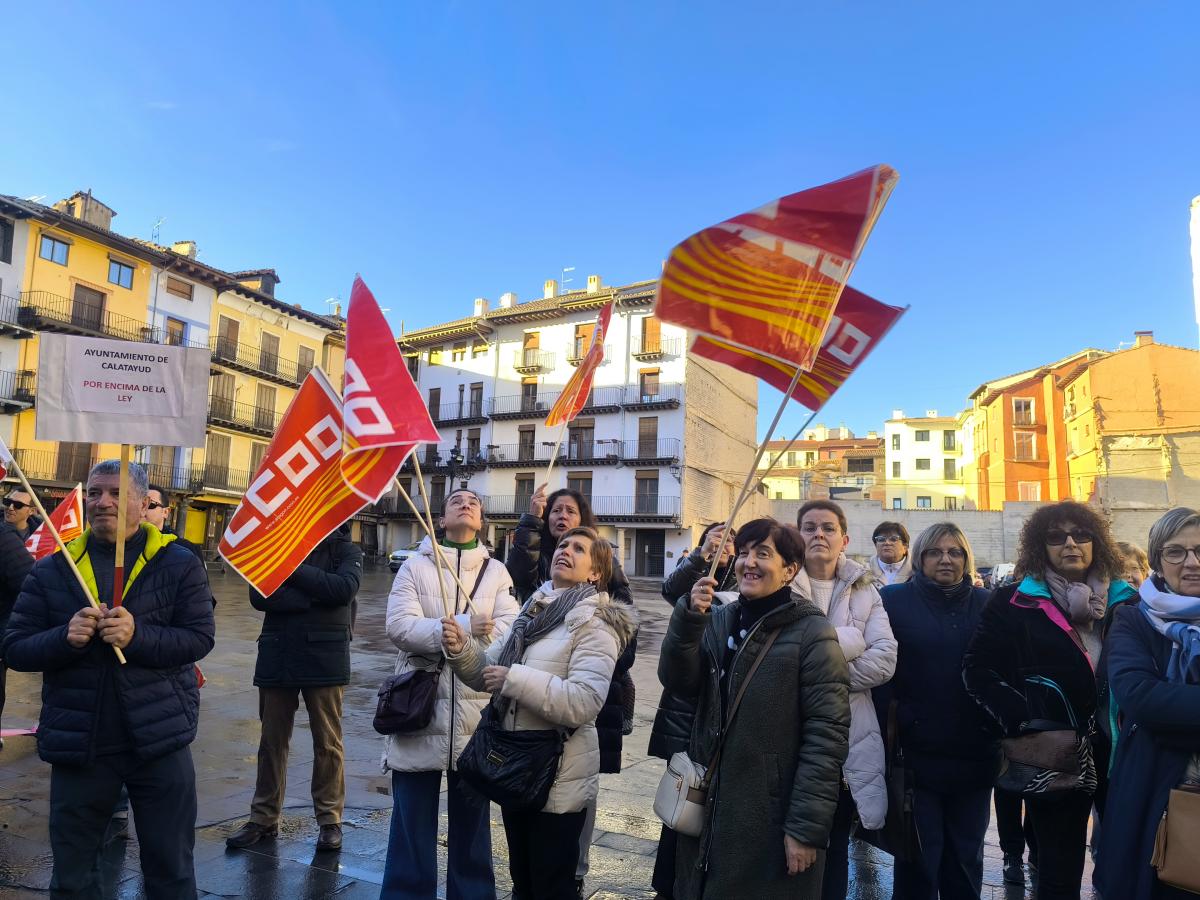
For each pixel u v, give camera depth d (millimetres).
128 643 2703
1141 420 38094
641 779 5551
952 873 3176
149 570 2889
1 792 4637
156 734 2775
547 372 41906
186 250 35750
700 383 40125
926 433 63781
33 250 27859
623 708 3754
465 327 43594
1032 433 44969
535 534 4527
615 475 39031
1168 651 2461
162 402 2924
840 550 3408
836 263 2463
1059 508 3119
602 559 3242
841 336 2975
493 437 42844
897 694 3270
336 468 3316
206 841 4031
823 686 2441
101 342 2898
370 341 3031
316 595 3996
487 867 3270
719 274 2500
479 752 2787
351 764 5672
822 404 2967
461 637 2953
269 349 37375
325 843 3967
